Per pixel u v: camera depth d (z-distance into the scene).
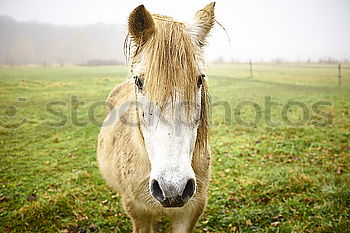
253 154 6.07
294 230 3.34
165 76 1.69
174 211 2.58
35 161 5.99
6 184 4.80
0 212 3.87
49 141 7.42
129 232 3.53
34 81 18.39
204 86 2.10
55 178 5.11
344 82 17.30
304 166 5.28
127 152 2.62
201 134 2.16
